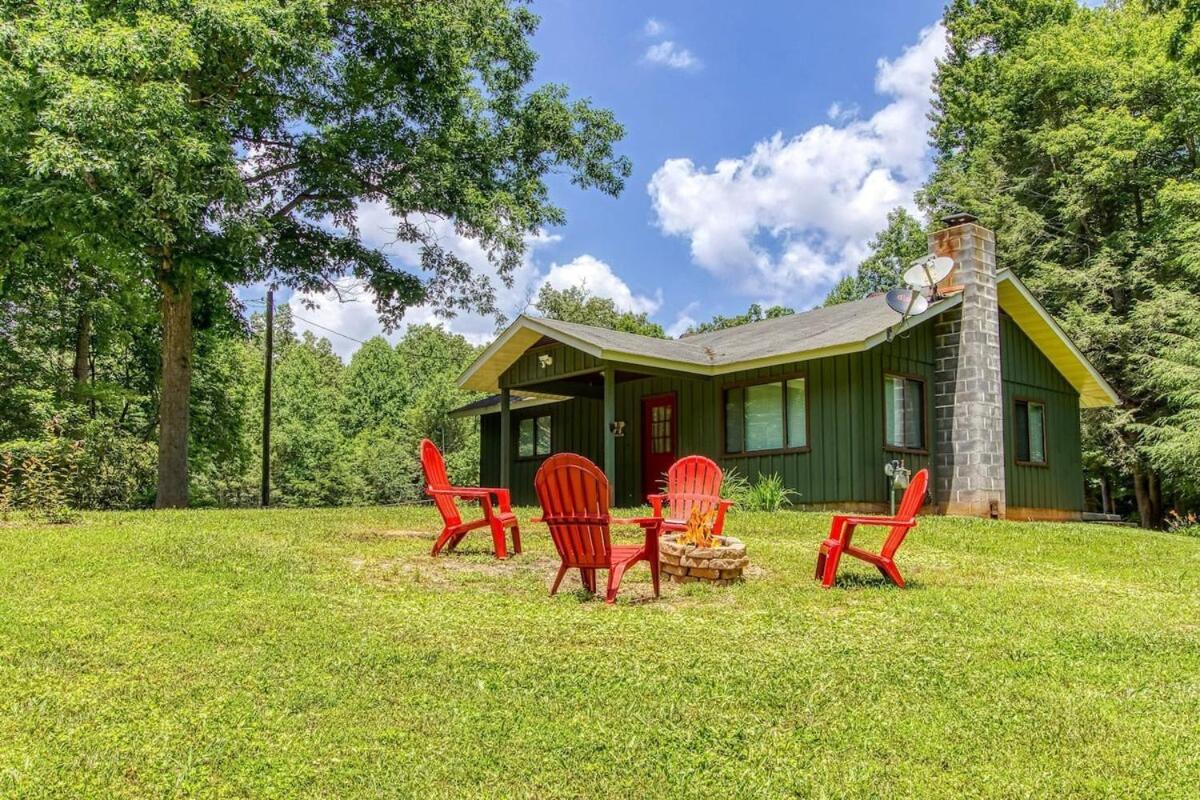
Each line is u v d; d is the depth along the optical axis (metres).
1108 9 25.52
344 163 15.07
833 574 6.41
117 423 20.69
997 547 9.00
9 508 9.83
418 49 14.62
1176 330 18.83
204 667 3.93
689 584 6.34
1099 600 6.29
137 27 10.65
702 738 3.16
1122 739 3.20
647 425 15.70
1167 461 17.77
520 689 3.71
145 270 12.05
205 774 2.79
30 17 10.57
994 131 24.73
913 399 12.88
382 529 9.12
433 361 48.09
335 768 2.86
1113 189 21.58
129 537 7.70
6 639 4.31
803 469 12.75
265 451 22.72
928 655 4.38
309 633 4.57
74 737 3.07
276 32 11.73
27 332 17.88
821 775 2.84
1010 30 27.27
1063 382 15.99
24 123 10.48
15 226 11.71
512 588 6.09
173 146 10.93
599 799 2.66
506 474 15.33
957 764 2.94
